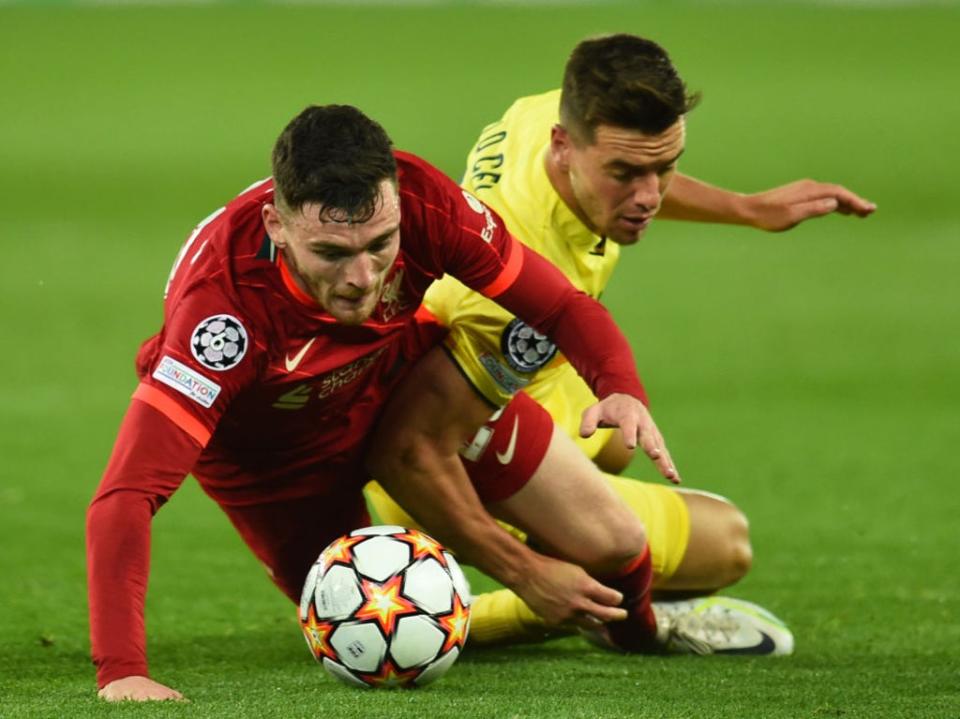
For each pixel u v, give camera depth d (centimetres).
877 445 3250
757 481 2917
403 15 16350
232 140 10031
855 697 1394
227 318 1360
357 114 1292
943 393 3841
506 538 1666
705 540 1798
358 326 1434
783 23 15662
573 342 1480
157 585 2191
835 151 9262
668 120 1592
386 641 1390
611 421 1402
